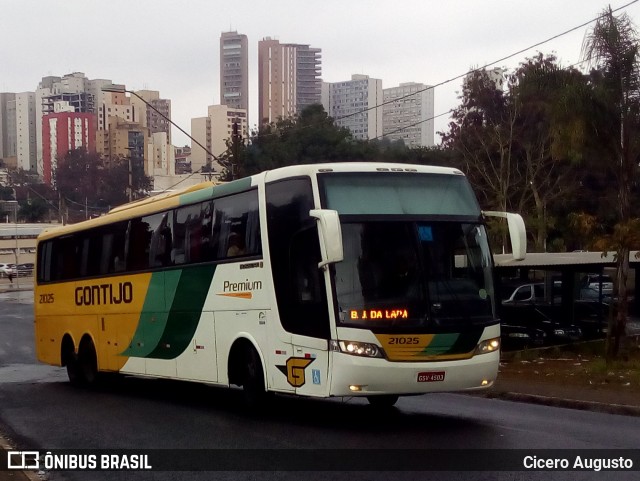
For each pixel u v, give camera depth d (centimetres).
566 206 3903
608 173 3019
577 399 1467
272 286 1214
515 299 2595
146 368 1623
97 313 1831
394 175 1177
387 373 1073
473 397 1593
